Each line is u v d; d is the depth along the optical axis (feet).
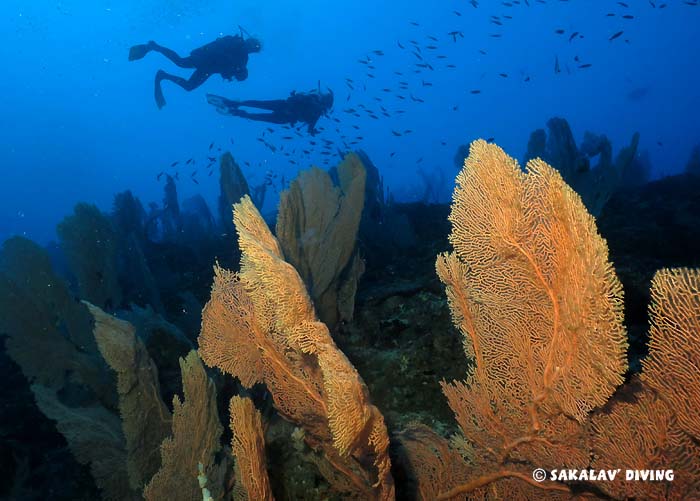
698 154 49.90
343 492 9.55
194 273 29.14
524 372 6.86
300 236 14.19
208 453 10.05
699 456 6.06
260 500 7.54
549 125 29.30
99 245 20.47
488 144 6.31
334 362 6.36
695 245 19.47
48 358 14.97
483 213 6.55
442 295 14.82
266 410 11.82
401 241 25.21
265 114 47.50
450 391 7.84
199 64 49.03
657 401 6.18
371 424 6.63
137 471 10.59
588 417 6.65
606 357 5.52
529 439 7.15
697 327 5.47
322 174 14.79
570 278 5.78
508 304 6.77
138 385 10.58
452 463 8.30
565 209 5.51
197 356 9.99
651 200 29.55
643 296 13.67
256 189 48.67
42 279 16.11
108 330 10.21
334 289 14.47
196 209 54.65
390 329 14.05
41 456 17.12
